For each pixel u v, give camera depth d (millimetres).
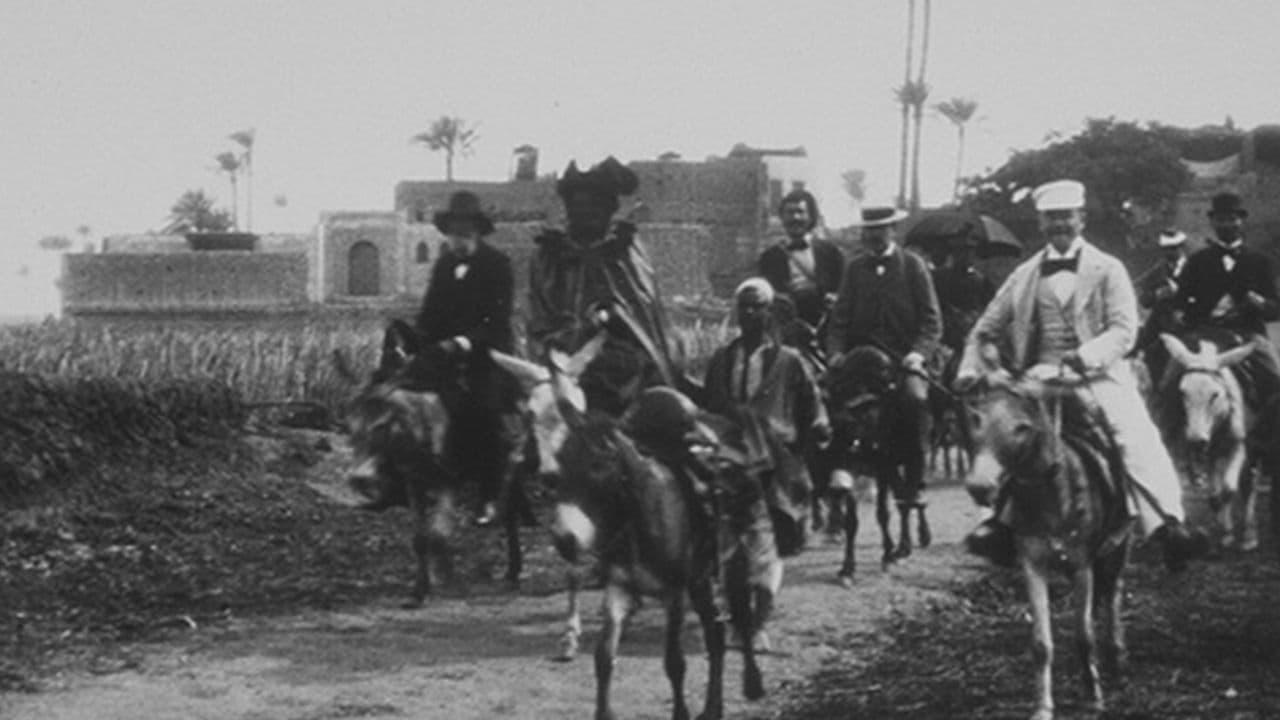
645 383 12328
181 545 16688
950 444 24297
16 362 24344
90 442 19359
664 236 71625
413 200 80312
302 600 14305
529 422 10664
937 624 13109
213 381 23594
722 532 9891
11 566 15258
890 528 18797
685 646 12195
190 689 10945
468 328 14078
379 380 14219
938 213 22438
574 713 10320
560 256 13117
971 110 97188
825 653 12039
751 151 82938
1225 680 10797
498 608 13898
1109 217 66562
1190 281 17734
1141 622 12953
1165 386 17391
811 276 16359
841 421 14531
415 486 13695
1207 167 77562
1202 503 20453
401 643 12438
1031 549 9523
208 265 78188
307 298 77938
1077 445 9805
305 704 10555
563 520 8859
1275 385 17266
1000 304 10922
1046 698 9414
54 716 10242
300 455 22406
